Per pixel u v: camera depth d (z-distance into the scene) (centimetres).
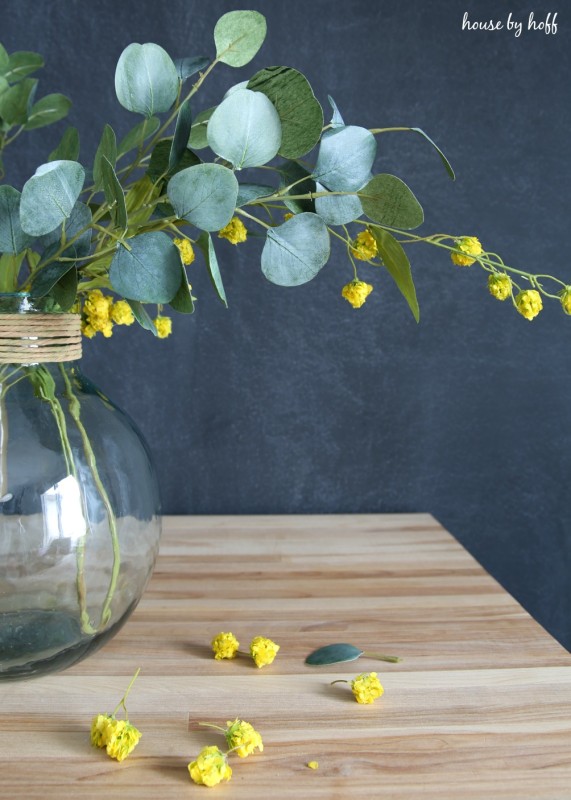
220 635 86
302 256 71
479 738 71
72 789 64
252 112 62
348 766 67
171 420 139
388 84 133
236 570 113
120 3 128
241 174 132
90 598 73
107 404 78
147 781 65
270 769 66
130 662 85
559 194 138
